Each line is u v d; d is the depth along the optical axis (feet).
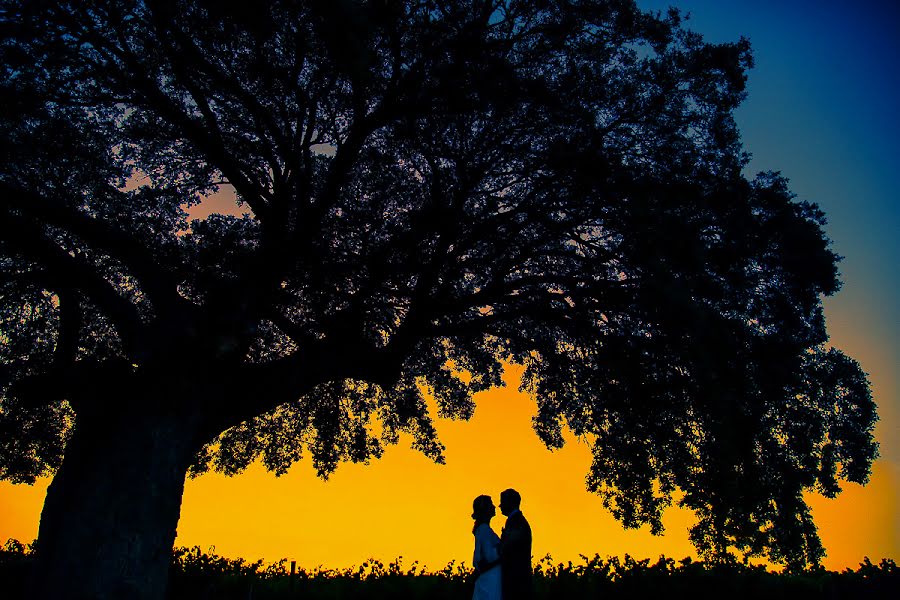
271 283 32.35
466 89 31.76
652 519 43.91
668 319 34.01
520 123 36.11
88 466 26.63
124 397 28.53
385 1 28.89
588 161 33.76
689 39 37.83
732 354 33.17
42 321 42.96
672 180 34.81
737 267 34.88
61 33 31.04
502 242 37.01
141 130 41.22
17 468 47.06
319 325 37.09
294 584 39.09
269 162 38.40
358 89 32.01
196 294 36.40
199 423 29.81
